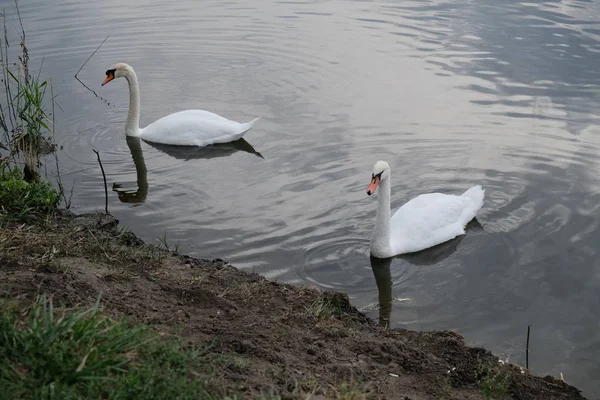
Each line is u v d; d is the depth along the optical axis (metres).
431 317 9.05
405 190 12.50
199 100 15.93
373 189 10.27
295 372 6.25
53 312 5.88
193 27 20.27
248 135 14.33
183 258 9.22
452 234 11.24
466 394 6.71
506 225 11.40
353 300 9.45
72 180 12.51
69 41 18.86
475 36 19.33
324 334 7.32
